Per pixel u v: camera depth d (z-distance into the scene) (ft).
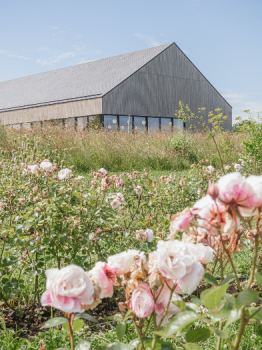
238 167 15.39
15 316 7.57
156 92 76.23
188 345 3.35
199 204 3.15
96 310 7.93
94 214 9.45
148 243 8.48
